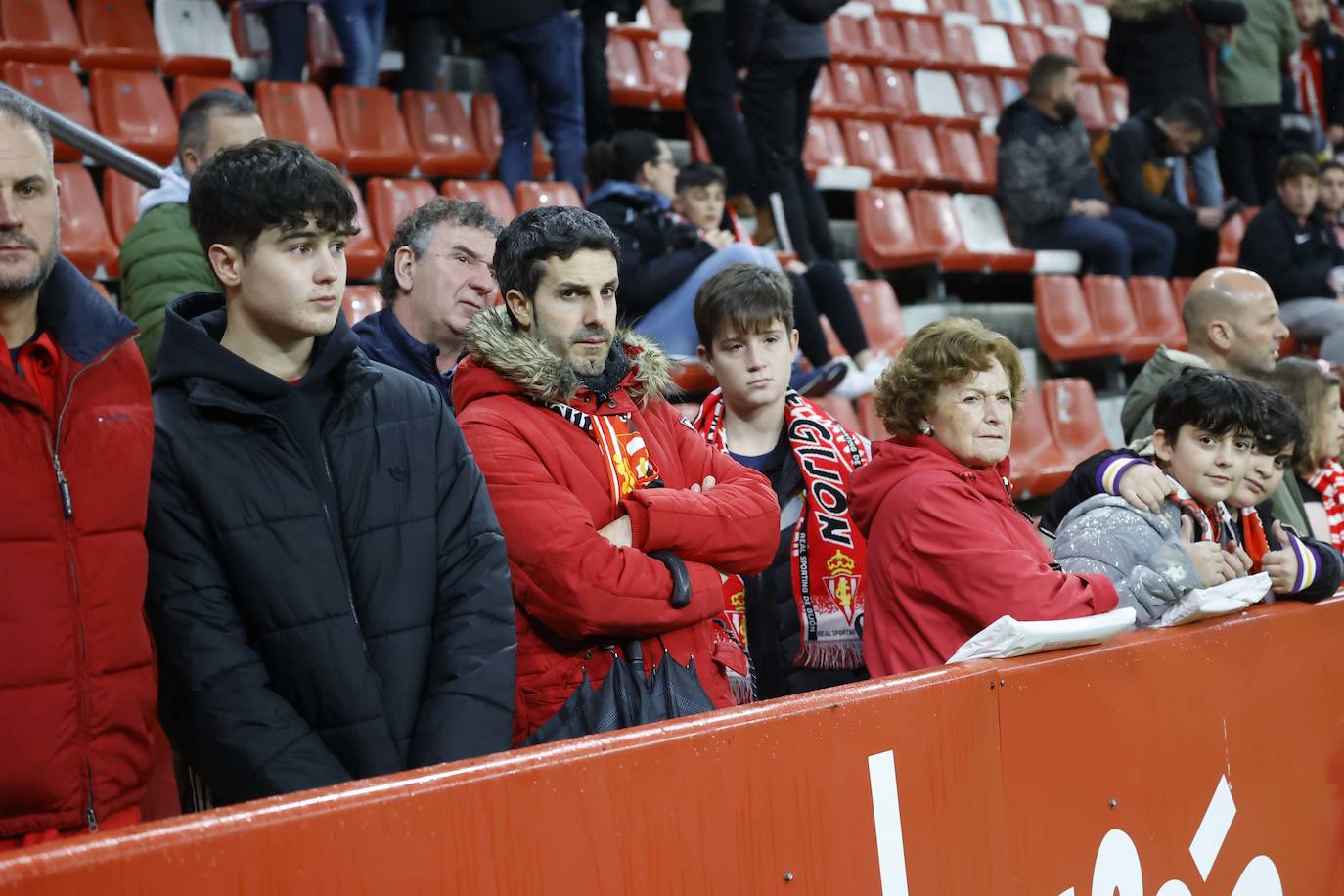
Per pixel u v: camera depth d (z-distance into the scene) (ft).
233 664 11.34
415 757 11.71
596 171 33.78
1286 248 44.24
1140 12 48.75
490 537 12.62
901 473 15.60
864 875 11.55
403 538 12.11
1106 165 49.26
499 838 9.07
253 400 11.80
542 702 13.79
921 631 15.08
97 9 39.63
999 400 15.48
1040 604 14.23
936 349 15.58
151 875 7.48
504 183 38.78
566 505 13.74
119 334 10.65
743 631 17.34
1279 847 16.96
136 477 10.70
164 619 11.39
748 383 18.53
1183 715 15.46
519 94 38.34
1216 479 17.53
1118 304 46.91
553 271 14.35
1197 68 49.32
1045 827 13.44
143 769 10.68
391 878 8.52
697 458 15.62
